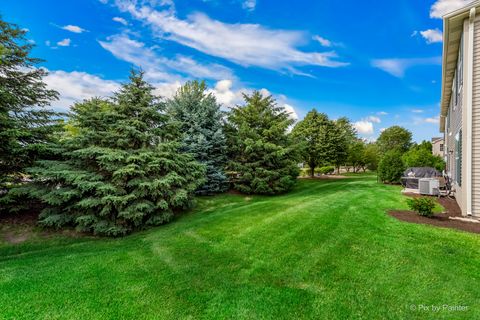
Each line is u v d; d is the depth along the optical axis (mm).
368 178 20891
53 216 6230
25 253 5156
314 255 4219
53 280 3582
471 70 6215
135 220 6430
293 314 2709
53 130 7473
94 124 6984
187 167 8289
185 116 12070
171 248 4898
